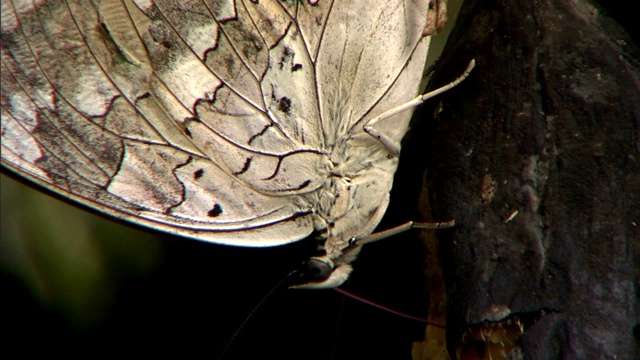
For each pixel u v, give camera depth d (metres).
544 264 0.12
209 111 0.13
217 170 0.13
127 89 0.13
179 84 0.13
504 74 0.13
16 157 0.12
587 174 0.12
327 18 0.13
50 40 0.13
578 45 0.13
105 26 0.13
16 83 0.13
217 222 0.13
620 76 0.12
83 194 0.13
